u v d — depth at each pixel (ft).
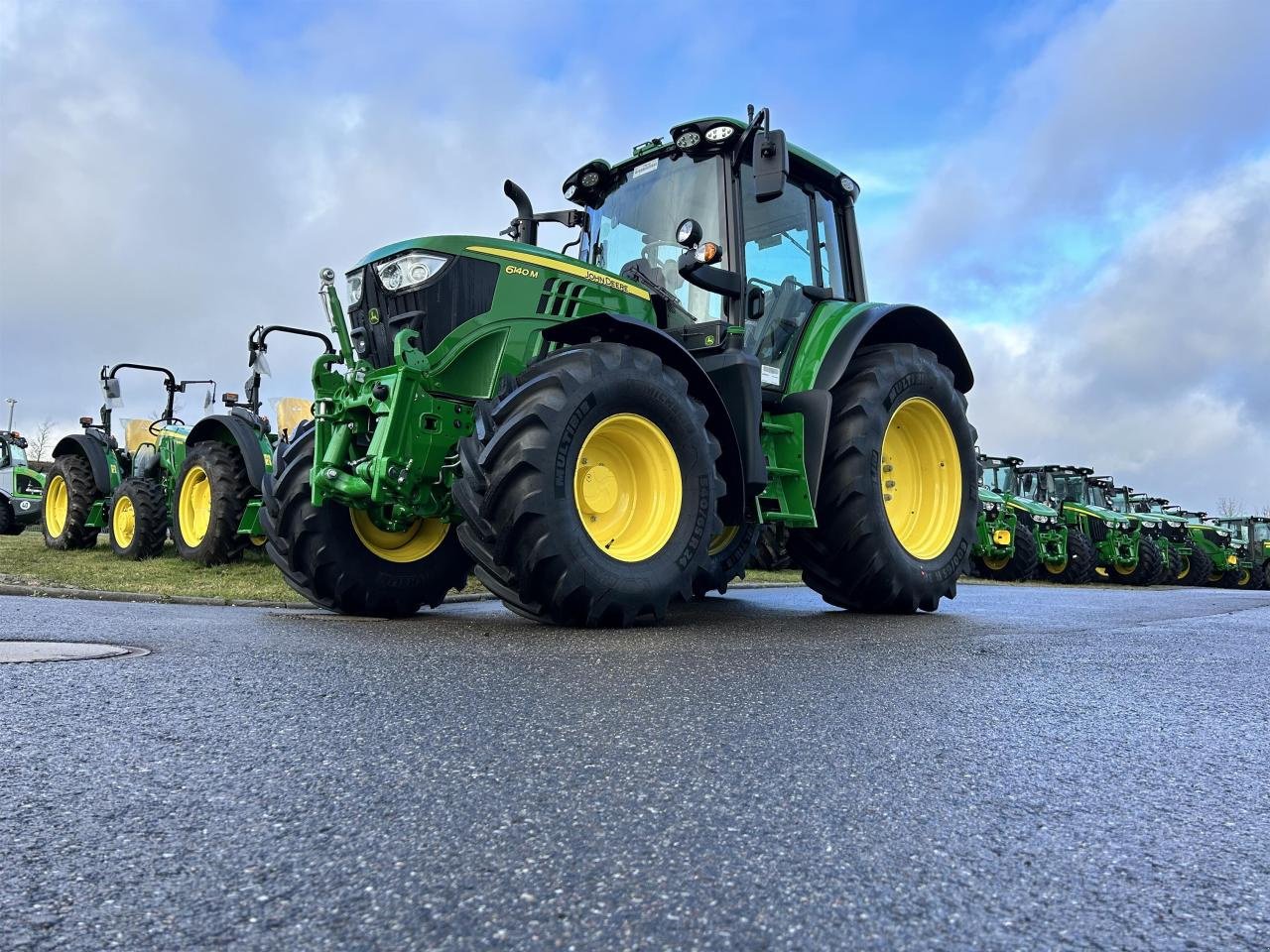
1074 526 55.26
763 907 3.31
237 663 8.47
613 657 9.21
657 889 3.45
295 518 14.43
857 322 16.33
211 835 3.95
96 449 33.19
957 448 17.70
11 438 56.34
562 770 5.03
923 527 17.46
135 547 28.53
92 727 5.88
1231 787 5.07
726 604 18.72
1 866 3.59
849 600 16.22
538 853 3.79
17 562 26.89
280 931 3.05
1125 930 3.22
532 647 10.02
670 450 12.84
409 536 15.37
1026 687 8.03
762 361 15.49
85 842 3.86
